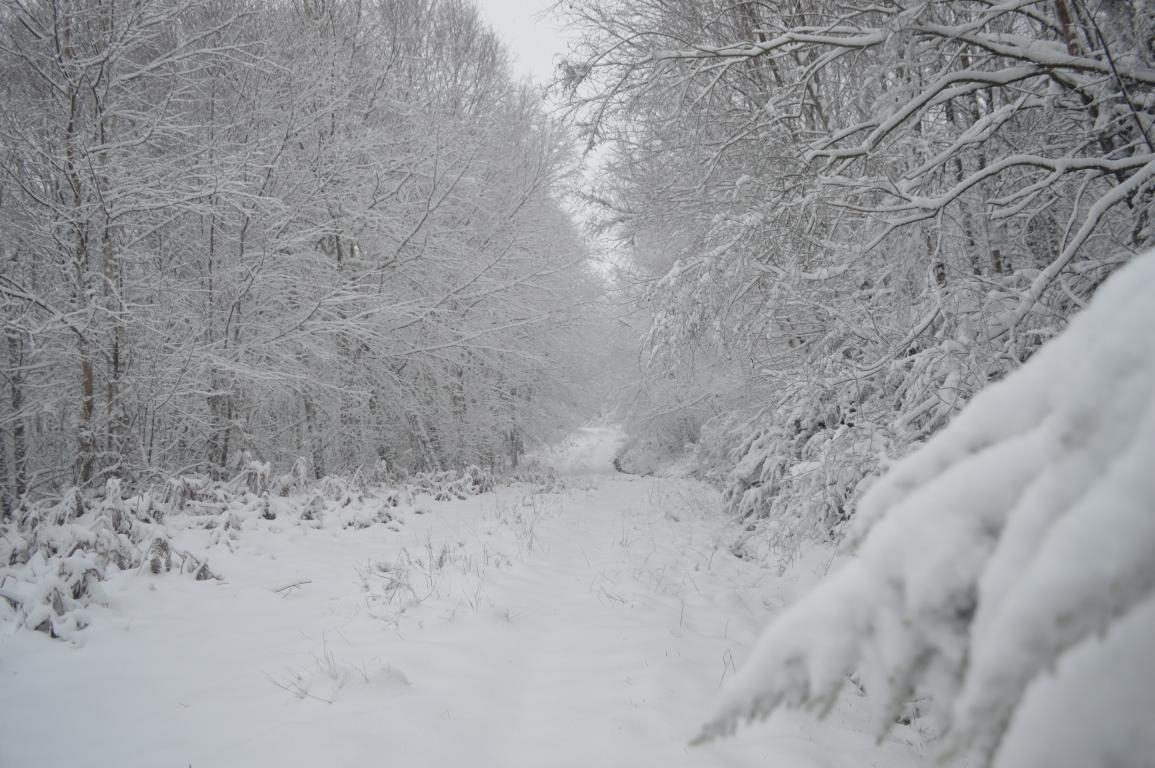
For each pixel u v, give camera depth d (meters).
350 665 3.79
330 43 12.05
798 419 7.75
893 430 4.73
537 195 15.52
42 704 3.26
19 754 2.85
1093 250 4.98
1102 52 4.23
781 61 7.37
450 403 15.41
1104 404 0.47
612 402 21.86
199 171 9.62
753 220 5.50
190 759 2.82
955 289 4.58
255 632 4.36
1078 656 0.37
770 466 7.91
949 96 4.61
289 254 11.63
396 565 5.96
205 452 10.99
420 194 13.07
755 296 6.60
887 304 5.78
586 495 13.38
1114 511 0.38
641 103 7.11
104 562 5.11
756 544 7.53
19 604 4.16
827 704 0.53
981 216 5.50
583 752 3.03
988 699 0.39
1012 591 0.41
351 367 12.19
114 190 8.44
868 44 4.80
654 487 14.66
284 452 12.72
